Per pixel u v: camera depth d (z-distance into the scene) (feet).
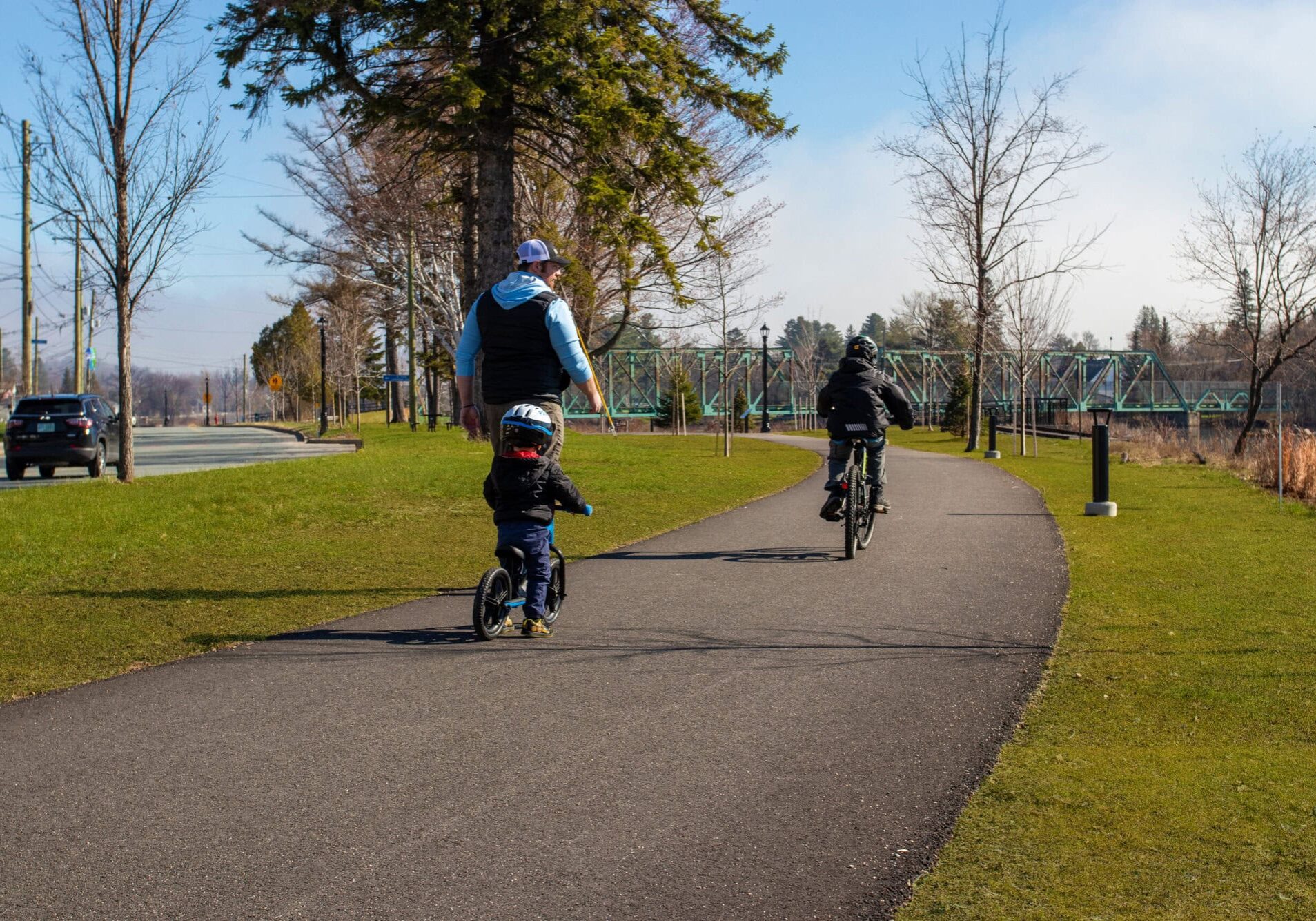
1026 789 13.71
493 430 22.84
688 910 10.60
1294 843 12.00
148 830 12.51
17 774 14.38
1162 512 45.68
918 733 16.10
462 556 33.45
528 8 62.23
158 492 48.39
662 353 232.94
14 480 74.23
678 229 94.89
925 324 256.52
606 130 62.44
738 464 73.97
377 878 11.26
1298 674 19.43
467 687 18.51
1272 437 74.23
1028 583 28.50
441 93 62.28
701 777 14.25
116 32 50.19
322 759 14.88
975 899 10.73
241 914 10.49
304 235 135.03
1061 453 99.96
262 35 62.08
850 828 12.57
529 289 22.33
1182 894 10.80
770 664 20.04
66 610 25.05
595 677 19.17
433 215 104.32
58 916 10.45
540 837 12.29
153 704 17.54
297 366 278.05
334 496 47.21
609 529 39.58
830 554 33.58
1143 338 414.41
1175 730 16.30
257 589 27.86
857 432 33.32
